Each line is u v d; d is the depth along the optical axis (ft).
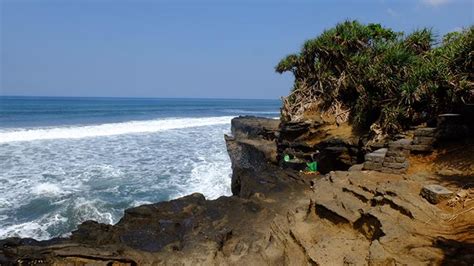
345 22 61.77
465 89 34.91
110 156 68.28
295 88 69.67
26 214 39.14
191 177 56.70
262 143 69.05
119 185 50.37
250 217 29.63
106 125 112.78
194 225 28.09
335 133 52.47
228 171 61.72
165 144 86.02
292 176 41.63
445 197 22.72
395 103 43.11
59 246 23.12
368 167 33.27
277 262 22.22
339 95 58.29
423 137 34.27
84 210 40.60
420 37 49.21
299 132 56.49
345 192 27.58
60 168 56.90
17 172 53.21
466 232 19.01
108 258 22.22
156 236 26.48
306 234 23.85
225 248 24.79
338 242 21.76
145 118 163.53
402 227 20.25
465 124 33.99
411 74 41.52
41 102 321.11
